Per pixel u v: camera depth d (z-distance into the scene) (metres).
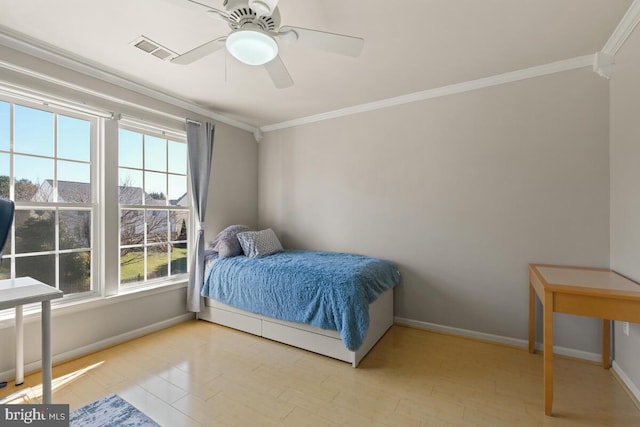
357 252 3.26
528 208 2.44
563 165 2.32
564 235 2.32
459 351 2.40
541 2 1.63
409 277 2.96
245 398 1.78
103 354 2.33
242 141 3.79
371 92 2.86
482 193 2.62
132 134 2.75
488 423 1.58
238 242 3.16
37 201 2.15
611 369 2.09
